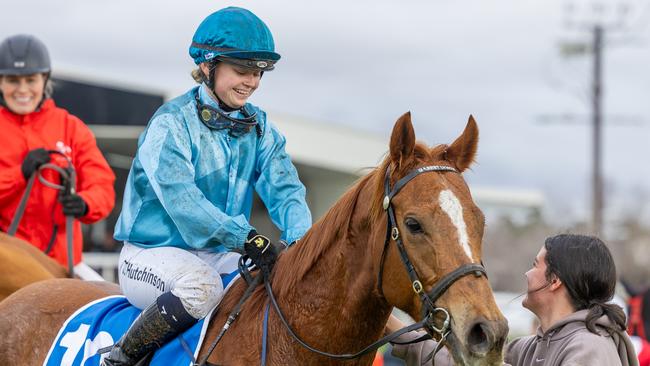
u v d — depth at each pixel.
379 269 5.11
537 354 5.66
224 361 5.44
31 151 8.41
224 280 5.87
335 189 25.83
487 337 4.61
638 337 10.37
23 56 8.58
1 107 8.80
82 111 19.00
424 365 5.96
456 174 5.09
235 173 5.84
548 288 5.66
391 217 5.04
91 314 6.07
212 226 5.40
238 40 5.66
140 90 19.66
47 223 8.74
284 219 5.93
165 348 5.57
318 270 5.40
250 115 5.90
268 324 5.45
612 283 5.57
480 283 4.74
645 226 53.25
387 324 6.06
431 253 4.84
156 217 5.77
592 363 5.27
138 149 5.75
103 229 22.00
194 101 5.77
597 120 39.94
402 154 5.11
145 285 5.66
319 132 23.91
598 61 39.78
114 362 5.59
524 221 41.69
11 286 7.48
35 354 6.12
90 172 8.70
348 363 5.33
